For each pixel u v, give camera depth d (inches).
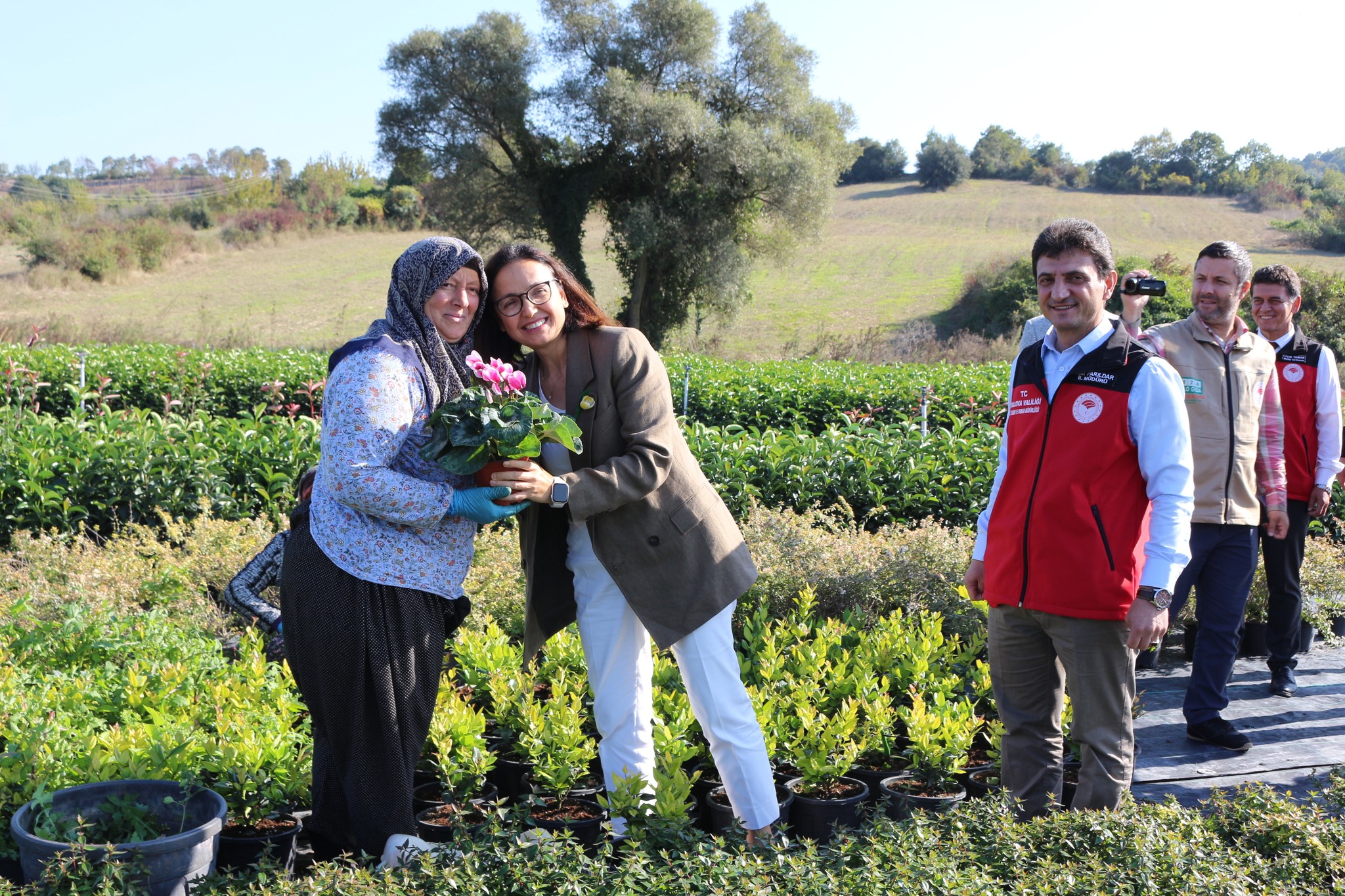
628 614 123.1
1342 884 101.3
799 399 550.0
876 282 1956.2
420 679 110.3
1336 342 1168.8
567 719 148.3
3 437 289.3
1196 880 98.9
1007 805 117.4
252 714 142.2
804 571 218.5
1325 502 193.5
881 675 181.5
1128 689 121.7
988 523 131.1
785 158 1249.4
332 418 104.1
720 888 94.1
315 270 2071.9
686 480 119.3
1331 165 6358.3
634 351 116.4
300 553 108.3
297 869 123.0
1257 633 230.2
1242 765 165.9
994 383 581.0
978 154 4242.1
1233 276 166.2
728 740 120.1
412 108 1331.2
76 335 968.3
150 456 284.2
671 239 1263.5
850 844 106.3
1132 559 118.2
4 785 113.7
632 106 1227.9
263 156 3708.2
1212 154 3853.3
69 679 154.1
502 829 104.5
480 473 108.4
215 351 752.3
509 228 1371.8
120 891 91.5
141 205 2972.4
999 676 131.2
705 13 1304.1
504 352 124.6
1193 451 168.9
